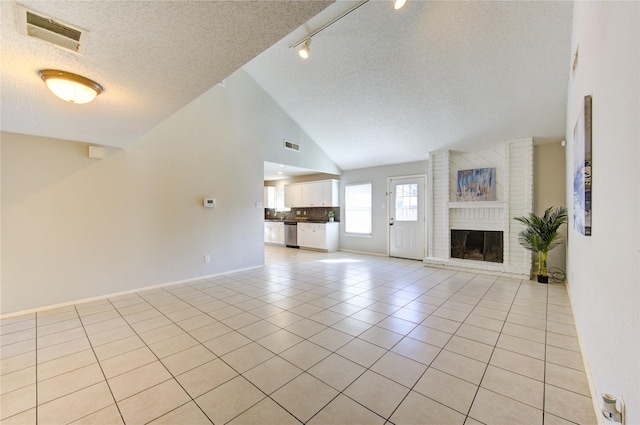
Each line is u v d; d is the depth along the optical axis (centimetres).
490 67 348
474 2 285
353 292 383
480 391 175
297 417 154
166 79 186
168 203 417
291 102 548
